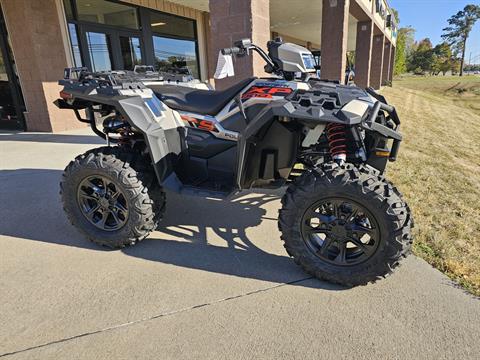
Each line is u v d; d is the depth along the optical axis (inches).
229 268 94.8
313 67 108.3
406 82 1838.1
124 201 104.7
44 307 80.0
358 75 601.0
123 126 112.0
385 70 1114.1
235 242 108.8
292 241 87.7
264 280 89.5
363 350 67.0
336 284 86.7
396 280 88.4
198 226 119.4
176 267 95.4
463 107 815.1
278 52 101.4
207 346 68.5
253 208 133.5
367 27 577.9
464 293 83.0
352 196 79.2
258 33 172.2
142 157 107.4
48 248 106.3
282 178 108.3
